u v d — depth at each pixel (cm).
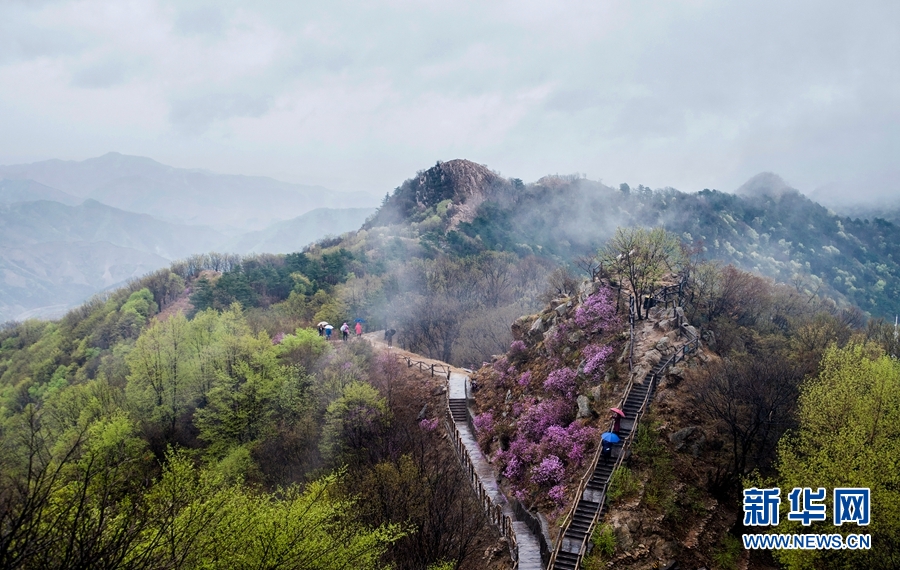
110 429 4428
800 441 3133
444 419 5156
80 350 9575
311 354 6288
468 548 3238
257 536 2170
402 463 3784
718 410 3372
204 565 1930
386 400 5316
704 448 3478
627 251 4928
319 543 2245
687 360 4003
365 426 4953
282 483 4650
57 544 1418
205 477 2614
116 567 1393
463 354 7431
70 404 5703
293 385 5600
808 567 2627
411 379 6031
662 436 3503
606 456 3412
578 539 3012
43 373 9594
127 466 4134
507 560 3083
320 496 2808
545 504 3478
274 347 6297
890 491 2578
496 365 5506
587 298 4975
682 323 4341
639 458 3366
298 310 9812
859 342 4006
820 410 3056
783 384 3406
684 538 3017
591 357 4316
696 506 3178
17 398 8769
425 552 2958
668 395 3759
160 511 1841
